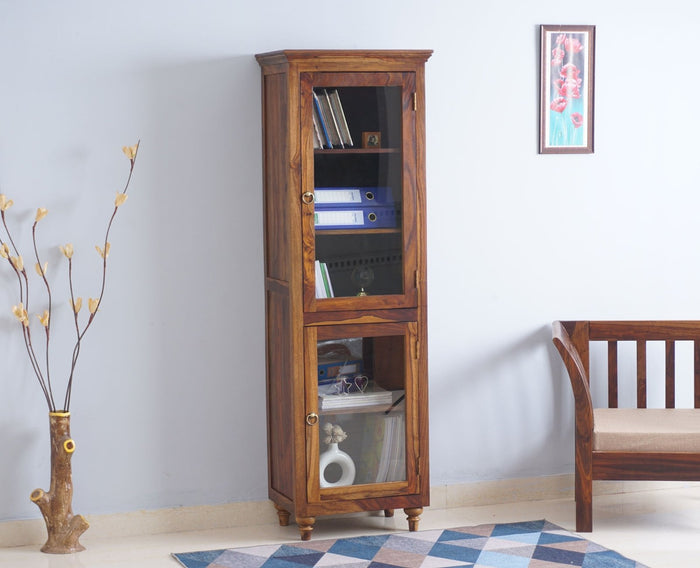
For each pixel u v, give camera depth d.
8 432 3.62
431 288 4.05
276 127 3.63
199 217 3.76
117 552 3.56
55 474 3.54
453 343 4.09
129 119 3.66
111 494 3.73
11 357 3.60
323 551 3.54
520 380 4.18
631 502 4.13
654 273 4.31
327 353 3.58
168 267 3.74
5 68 3.52
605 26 4.15
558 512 4.02
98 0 3.59
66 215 3.62
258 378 3.87
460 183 4.04
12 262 3.52
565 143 4.14
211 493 3.84
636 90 4.21
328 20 3.85
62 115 3.59
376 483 3.68
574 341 4.14
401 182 3.61
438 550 3.54
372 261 3.60
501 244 4.11
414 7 3.94
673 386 4.17
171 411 3.78
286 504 3.71
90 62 3.60
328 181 3.54
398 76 3.56
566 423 4.25
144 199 3.70
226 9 3.73
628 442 3.67
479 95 4.03
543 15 4.08
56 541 3.55
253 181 3.81
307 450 3.58
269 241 3.78
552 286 4.19
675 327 4.11
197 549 3.58
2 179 3.54
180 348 3.78
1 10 3.50
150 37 3.66
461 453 4.13
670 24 4.23
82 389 3.68
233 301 3.82
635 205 4.26
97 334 3.68
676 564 3.38
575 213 4.19
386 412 3.67
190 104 3.72
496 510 4.07
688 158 4.31
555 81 4.11
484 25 4.02
